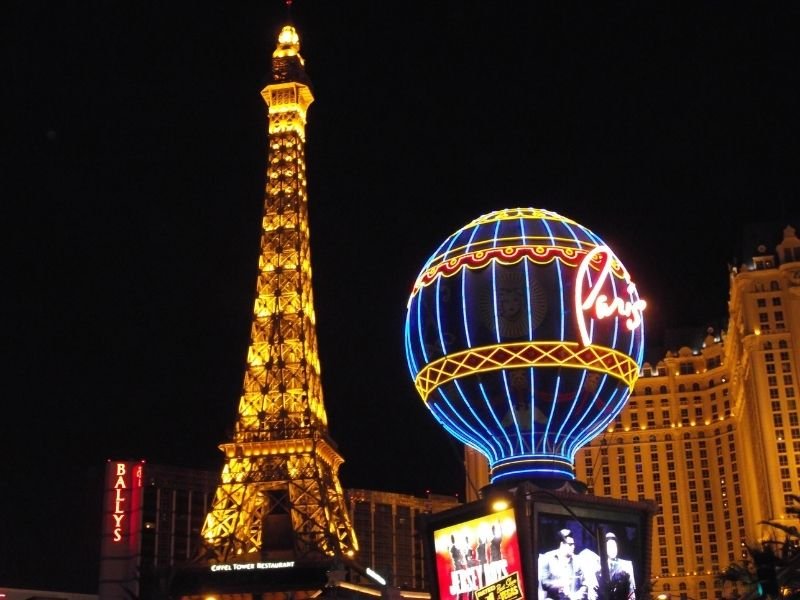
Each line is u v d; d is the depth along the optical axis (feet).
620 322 391.24
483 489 387.96
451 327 388.37
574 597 343.05
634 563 358.84
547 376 375.86
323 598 400.06
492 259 389.39
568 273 385.91
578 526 351.05
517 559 342.44
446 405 396.16
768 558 252.62
